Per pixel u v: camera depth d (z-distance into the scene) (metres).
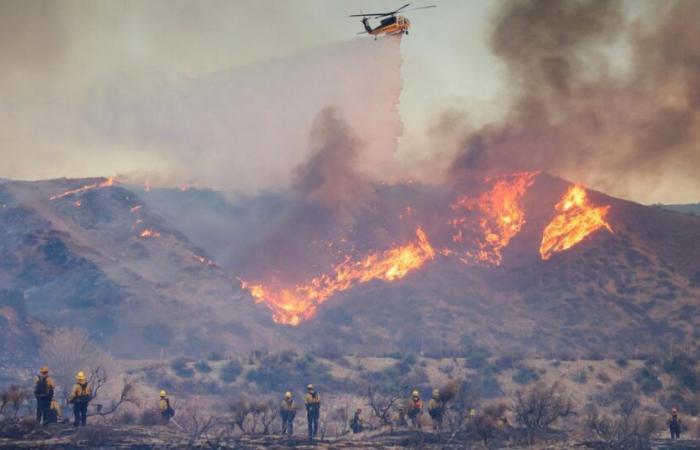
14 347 101.75
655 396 90.38
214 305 144.00
